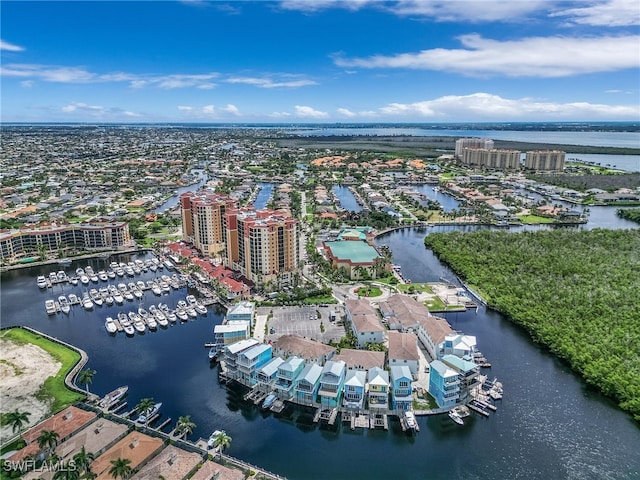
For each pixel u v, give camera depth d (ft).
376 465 440.45
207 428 485.97
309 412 512.63
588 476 425.28
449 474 429.79
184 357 627.46
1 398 523.70
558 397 533.55
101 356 629.51
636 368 542.98
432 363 532.73
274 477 414.00
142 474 393.29
